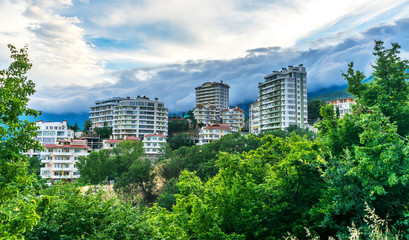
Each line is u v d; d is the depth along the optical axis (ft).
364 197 36.47
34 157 249.55
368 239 27.61
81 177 187.73
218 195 54.80
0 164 24.31
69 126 419.54
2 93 24.48
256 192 54.03
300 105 332.39
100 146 384.47
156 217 54.03
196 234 48.57
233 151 205.16
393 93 56.29
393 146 33.58
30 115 28.27
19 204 25.90
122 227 41.63
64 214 40.81
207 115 506.07
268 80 369.09
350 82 63.31
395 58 59.77
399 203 36.70
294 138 72.74
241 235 45.47
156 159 291.58
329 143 51.49
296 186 54.24
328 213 39.91
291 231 50.98
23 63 28.89
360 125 40.42
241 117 499.92
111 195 56.90
